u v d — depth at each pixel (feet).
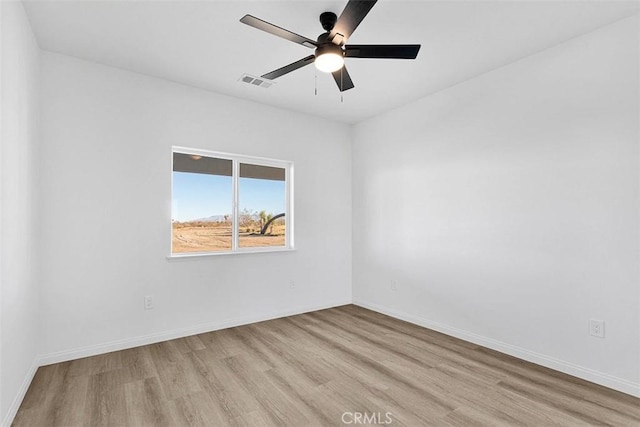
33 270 8.16
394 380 8.09
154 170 10.57
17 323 6.82
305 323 12.55
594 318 7.94
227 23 7.84
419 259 12.40
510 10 7.28
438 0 6.98
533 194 9.10
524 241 9.29
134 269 10.18
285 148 13.55
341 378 8.18
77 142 9.35
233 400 7.20
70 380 8.01
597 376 7.87
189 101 11.28
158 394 7.42
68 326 9.14
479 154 10.45
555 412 6.73
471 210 10.66
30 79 7.87
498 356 9.51
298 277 13.87
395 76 10.53
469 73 10.32
